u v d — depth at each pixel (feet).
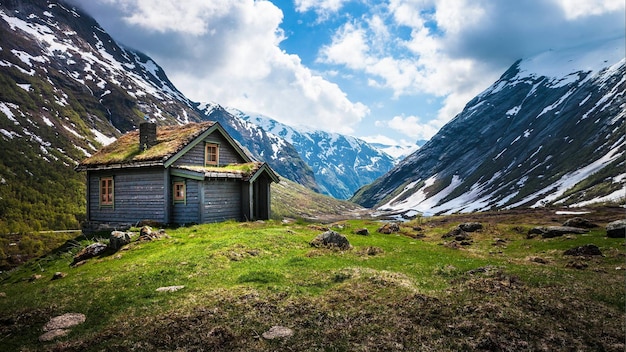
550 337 33.76
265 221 116.67
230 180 118.52
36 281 65.77
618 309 40.37
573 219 119.44
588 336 34.04
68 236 225.15
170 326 37.88
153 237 83.82
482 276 53.42
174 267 59.72
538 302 41.83
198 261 62.34
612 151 531.50
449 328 36.04
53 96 651.66
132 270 59.93
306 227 110.11
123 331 37.65
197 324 38.29
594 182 463.83
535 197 531.91
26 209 355.97
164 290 49.67
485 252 84.64
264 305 42.55
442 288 48.29
